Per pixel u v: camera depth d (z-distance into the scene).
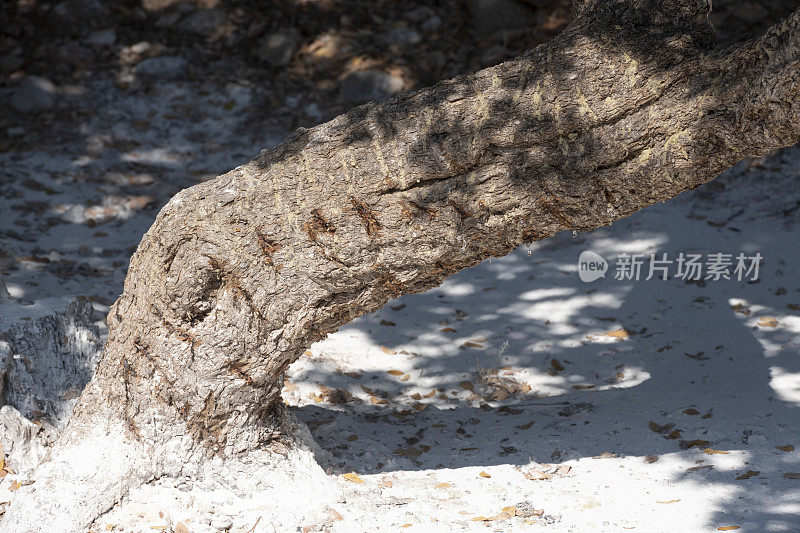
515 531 3.61
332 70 10.29
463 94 3.33
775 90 2.83
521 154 3.28
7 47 10.51
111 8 11.16
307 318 3.67
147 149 9.14
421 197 3.38
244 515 3.64
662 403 4.97
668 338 5.96
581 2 3.47
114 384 3.79
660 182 3.19
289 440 4.00
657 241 7.41
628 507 3.82
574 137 3.21
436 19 10.74
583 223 3.38
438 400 5.32
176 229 3.54
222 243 3.52
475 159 3.30
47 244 7.25
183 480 3.73
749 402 4.88
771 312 6.18
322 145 3.46
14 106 9.70
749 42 3.02
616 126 3.16
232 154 9.12
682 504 3.81
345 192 3.42
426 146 3.33
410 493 3.99
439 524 3.68
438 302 6.72
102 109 9.72
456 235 3.42
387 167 3.36
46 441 4.02
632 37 3.19
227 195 3.52
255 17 11.09
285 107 9.88
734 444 4.38
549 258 7.34
